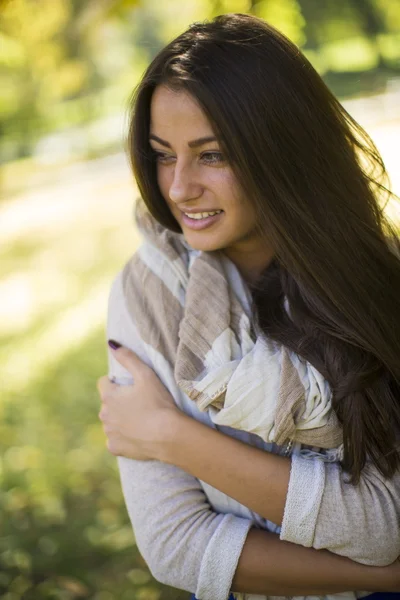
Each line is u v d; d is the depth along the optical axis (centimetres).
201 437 140
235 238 147
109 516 329
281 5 348
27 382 492
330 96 150
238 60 136
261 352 143
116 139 1661
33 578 289
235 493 139
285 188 142
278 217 143
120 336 154
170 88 136
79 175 1396
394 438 142
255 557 138
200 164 140
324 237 146
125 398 148
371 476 140
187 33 139
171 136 138
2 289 757
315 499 136
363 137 158
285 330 147
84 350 541
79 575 289
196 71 134
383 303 151
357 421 141
